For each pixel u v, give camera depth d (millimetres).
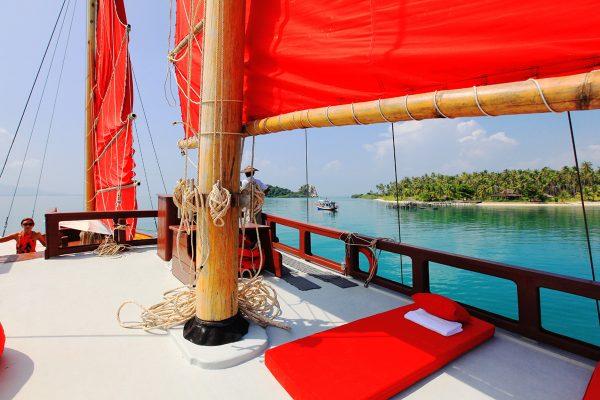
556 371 1858
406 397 1614
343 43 1819
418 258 2975
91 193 8555
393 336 2057
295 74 2129
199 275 2096
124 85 6473
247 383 1725
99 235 6512
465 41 1351
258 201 2256
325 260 4129
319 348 1908
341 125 1863
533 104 1090
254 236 3957
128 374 1793
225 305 2082
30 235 5605
